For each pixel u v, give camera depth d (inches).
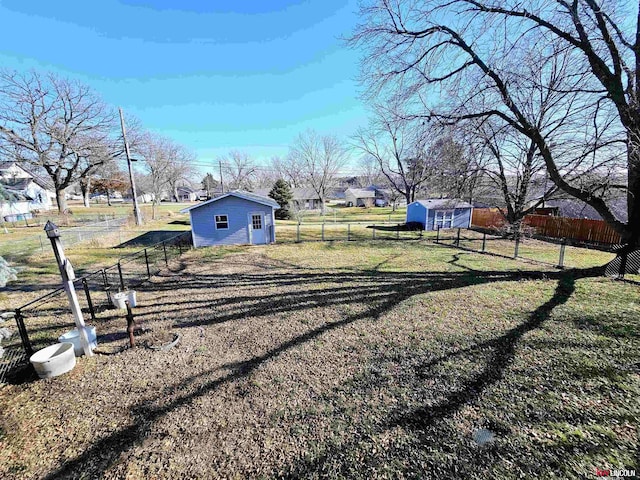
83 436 117.2
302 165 1780.3
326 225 935.0
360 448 106.6
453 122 288.4
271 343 189.0
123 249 538.9
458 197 435.5
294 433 115.0
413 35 280.4
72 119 912.3
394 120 324.5
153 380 152.7
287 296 277.0
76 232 725.3
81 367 165.5
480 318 215.8
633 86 227.5
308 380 148.9
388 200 1894.7
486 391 134.8
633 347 168.7
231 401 135.0
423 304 247.0
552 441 105.3
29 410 132.6
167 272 378.9
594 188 273.7
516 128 275.1
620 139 248.1
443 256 451.2
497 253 470.0
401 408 126.3
